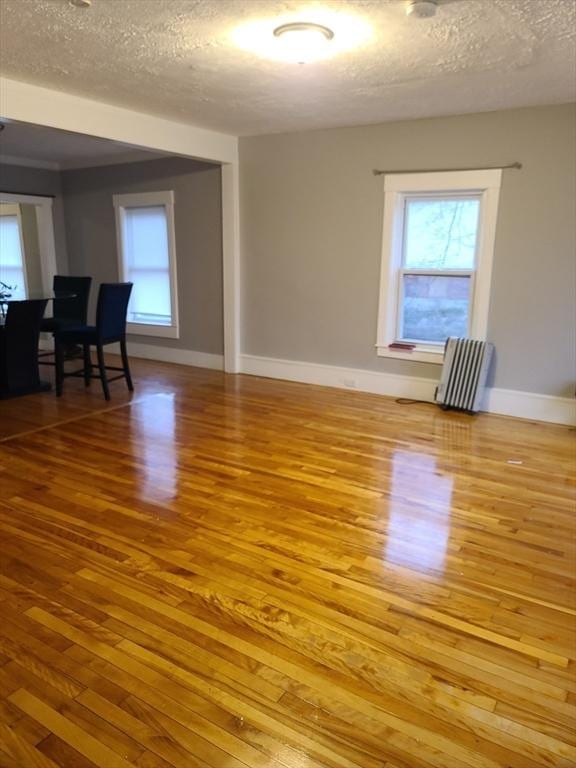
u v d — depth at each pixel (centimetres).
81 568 238
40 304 502
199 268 613
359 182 491
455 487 321
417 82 347
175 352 658
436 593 224
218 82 350
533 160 415
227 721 162
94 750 153
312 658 187
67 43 285
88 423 432
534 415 447
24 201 684
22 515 284
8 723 161
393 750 154
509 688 176
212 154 520
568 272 418
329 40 274
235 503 299
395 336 512
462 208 459
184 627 202
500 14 243
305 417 450
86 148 610
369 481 328
